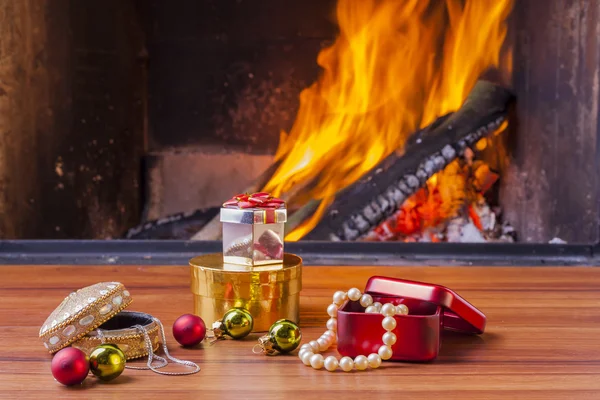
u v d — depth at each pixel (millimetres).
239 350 1194
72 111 2023
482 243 1723
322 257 1712
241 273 1226
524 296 1437
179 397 1065
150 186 2158
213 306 1238
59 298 1424
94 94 2070
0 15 1849
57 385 1095
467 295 1443
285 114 2154
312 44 2145
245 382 1100
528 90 2016
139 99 2156
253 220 1230
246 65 2156
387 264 1683
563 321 1302
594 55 1799
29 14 1913
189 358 1168
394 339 1128
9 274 1593
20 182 1909
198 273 1246
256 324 1238
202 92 2168
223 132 2170
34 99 1936
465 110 2062
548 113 1940
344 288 1485
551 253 1706
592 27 1801
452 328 1250
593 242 1793
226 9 2145
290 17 2139
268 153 2158
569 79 1871
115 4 2100
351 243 1733
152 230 2074
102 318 1147
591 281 1541
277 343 1165
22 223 1918
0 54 1850
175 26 2145
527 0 2012
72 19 2012
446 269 1643
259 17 2141
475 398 1059
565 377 1108
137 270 1630
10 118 1879
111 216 2113
